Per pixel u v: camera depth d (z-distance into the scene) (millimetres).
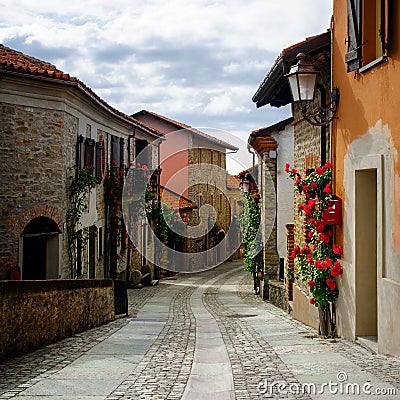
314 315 10500
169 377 6402
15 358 7512
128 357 7758
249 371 6457
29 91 13586
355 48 7500
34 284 8250
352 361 6578
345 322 8477
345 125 8414
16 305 7648
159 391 5684
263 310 15391
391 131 6680
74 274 15430
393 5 6562
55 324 9180
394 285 6516
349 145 8227
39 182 13859
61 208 14328
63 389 5723
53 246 14273
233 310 15641
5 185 13312
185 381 6176
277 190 18344
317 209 9352
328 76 9820
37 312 8398
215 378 6320
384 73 6875
